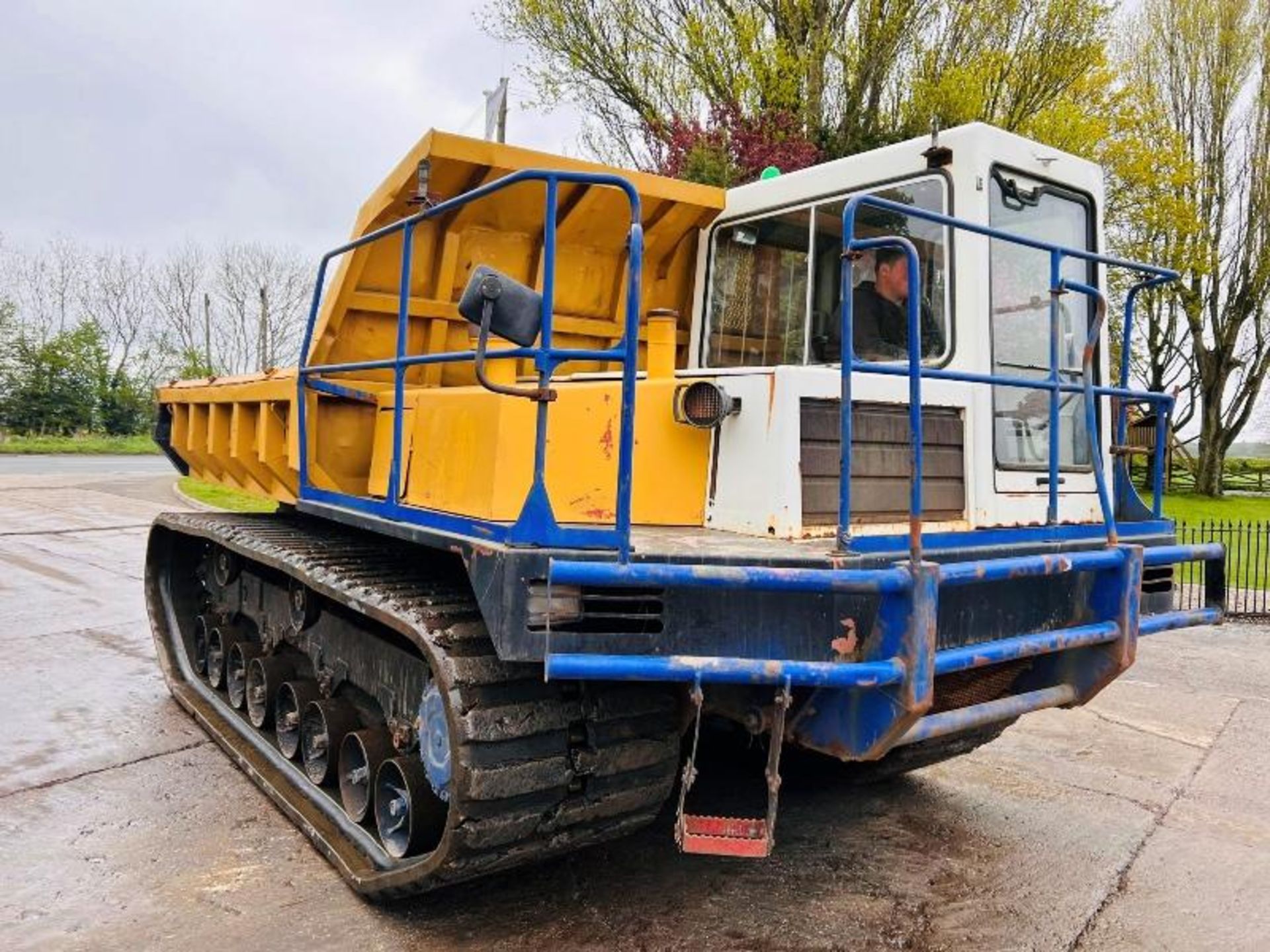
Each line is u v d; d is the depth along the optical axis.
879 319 4.41
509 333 2.98
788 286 4.82
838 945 3.70
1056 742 6.31
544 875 4.19
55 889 3.99
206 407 6.33
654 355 3.87
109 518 16.81
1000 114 15.59
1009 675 4.14
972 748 5.12
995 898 4.13
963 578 3.16
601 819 3.45
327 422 4.78
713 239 5.18
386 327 4.81
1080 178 4.61
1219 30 28.58
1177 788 5.49
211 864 4.25
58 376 47.25
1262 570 14.49
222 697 6.38
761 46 14.36
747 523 3.49
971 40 15.34
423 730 3.71
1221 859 4.56
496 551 3.00
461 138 4.22
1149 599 4.34
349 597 3.99
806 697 3.36
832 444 3.54
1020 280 4.34
